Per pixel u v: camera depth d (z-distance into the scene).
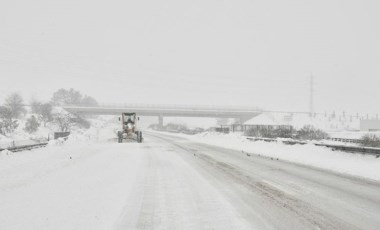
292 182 12.34
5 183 11.57
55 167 15.70
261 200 9.44
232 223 7.32
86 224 7.17
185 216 7.82
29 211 8.07
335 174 14.33
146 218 7.65
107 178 12.84
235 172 14.84
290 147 25.50
